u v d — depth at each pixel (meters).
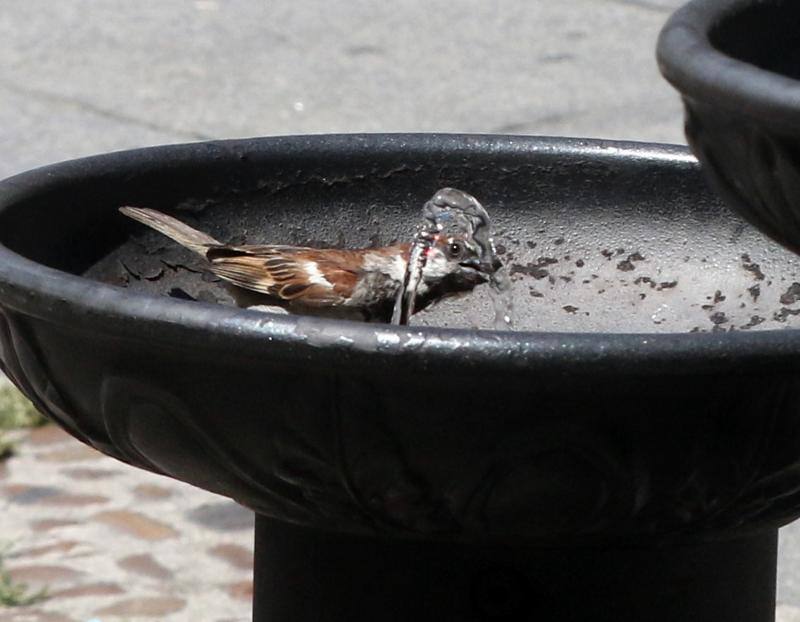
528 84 18.88
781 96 3.46
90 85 18.64
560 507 4.12
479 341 3.81
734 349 3.84
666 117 17.59
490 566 4.74
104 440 4.62
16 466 11.25
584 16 21.59
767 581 5.19
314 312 6.27
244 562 9.92
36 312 4.29
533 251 6.29
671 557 4.83
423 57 19.84
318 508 4.34
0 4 21.55
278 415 4.07
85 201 5.61
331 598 4.95
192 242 5.79
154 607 9.28
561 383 3.83
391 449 4.03
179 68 19.25
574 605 4.77
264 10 21.67
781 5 4.43
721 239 6.09
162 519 10.52
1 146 16.77
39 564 9.84
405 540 4.70
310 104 18.22
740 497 4.24
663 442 3.99
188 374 4.11
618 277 6.18
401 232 6.35
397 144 6.27
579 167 6.23
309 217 6.25
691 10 4.17
